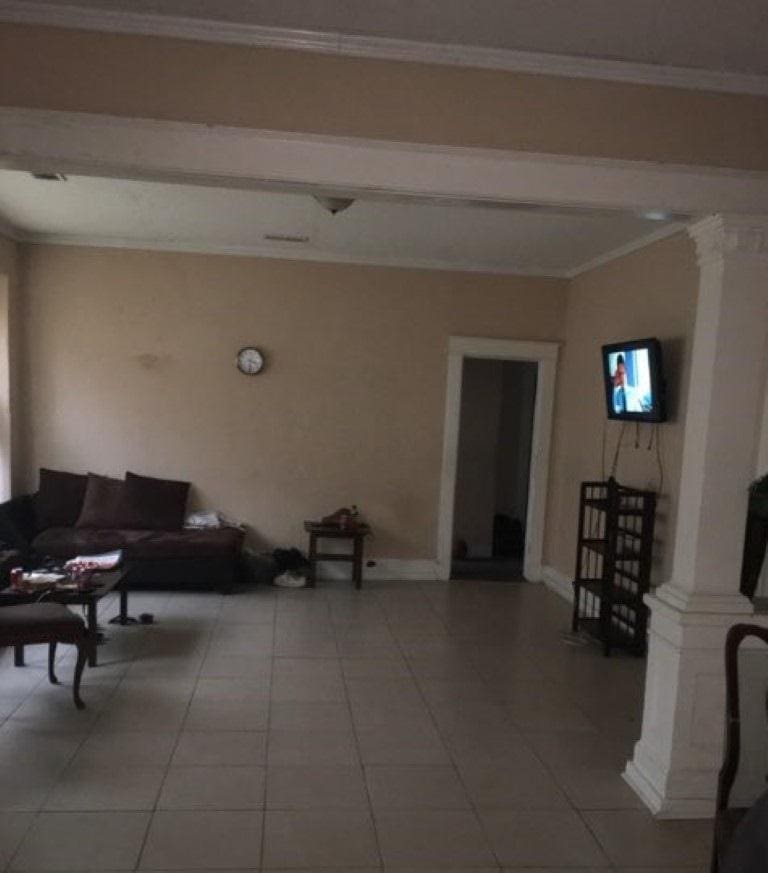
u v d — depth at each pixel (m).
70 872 2.20
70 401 5.66
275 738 3.12
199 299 5.73
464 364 7.21
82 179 3.95
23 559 4.71
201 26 2.16
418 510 6.07
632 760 2.92
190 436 5.81
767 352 2.86
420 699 3.62
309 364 5.88
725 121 2.44
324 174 2.27
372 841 2.42
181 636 4.40
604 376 4.92
